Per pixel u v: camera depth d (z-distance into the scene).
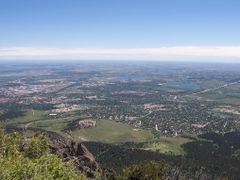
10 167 32.12
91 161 56.78
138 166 55.09
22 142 47.44
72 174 38.19
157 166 56.75
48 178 33.31
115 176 57.38
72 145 58.91
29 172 32.19
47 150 47.28
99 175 54.12
